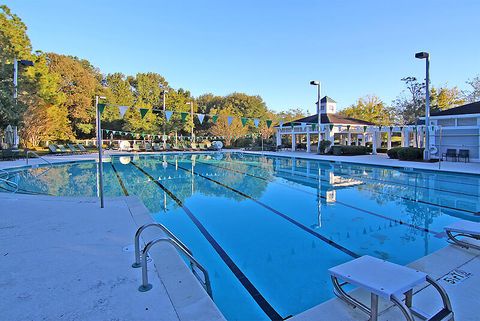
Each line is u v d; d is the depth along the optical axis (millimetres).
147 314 2266
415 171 12672
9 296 2531
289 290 3316
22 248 3619
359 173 12664
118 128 35062
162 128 34344
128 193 8867
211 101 46031
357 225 5645
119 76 38062
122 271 2994
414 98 23703
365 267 2387
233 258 4195
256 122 14891
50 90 25609
